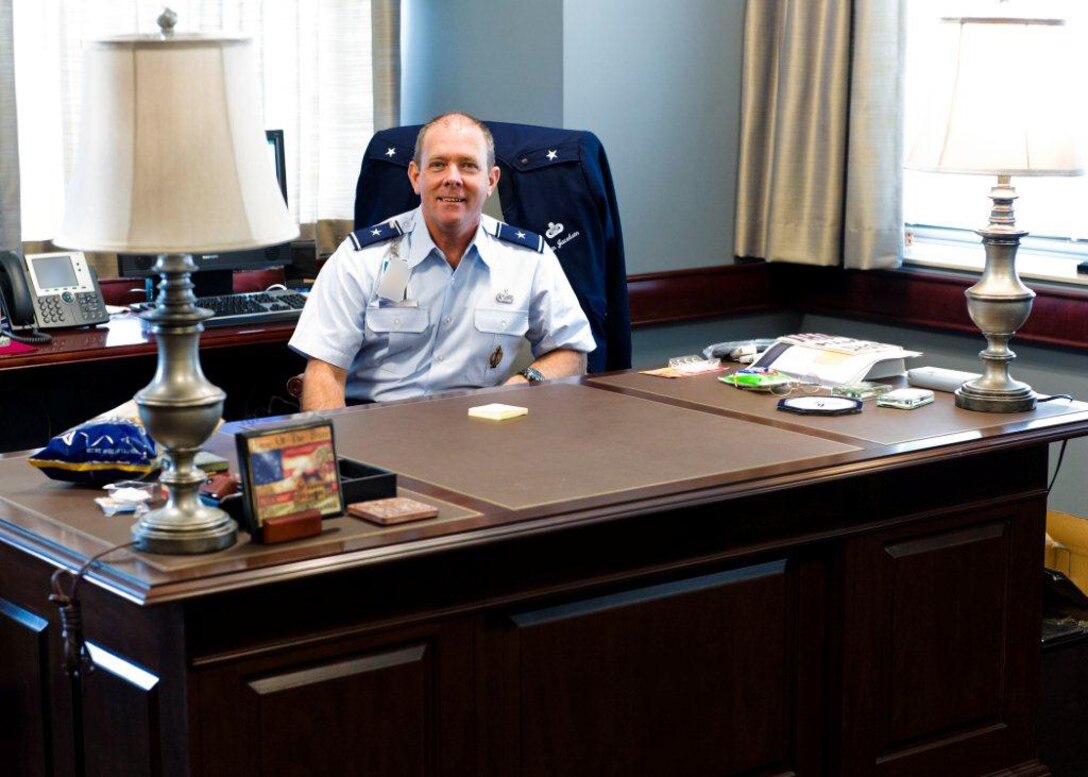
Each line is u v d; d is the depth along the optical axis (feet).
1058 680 10.23
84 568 6.45
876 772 8.79
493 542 6.91
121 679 6.82
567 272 12.74
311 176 15.65
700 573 8.01
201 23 14.67
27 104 13.85
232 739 6.54
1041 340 13.88
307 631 6.69
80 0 13.93
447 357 11.50
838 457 8.36
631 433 8.93
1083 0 13.60
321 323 11.28
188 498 6.61
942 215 15.62
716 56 15.62
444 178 10.91
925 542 8.87
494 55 15.17
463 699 7.25
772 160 15.66
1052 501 14.03
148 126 6.10
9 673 7.77
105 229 6.13
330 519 7.07
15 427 13.48
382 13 15.62
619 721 7.82
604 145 14.93
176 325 6.45
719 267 16.02
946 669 9.08
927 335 15.28
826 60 14.97
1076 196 14.34
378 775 7.01
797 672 8.51
